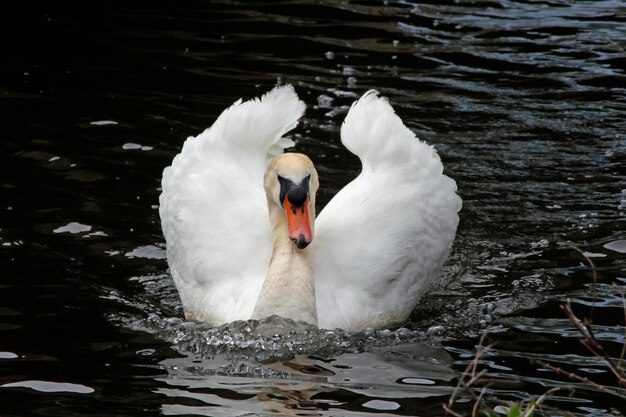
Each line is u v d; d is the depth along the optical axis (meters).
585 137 16.45
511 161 15.71
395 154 12.66
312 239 11.65
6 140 16.05
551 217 14.19
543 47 19.92
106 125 16.72
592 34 20.50
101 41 20.31
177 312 12.20
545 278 12.67
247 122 12.92
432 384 10.10
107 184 14.85
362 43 20.22
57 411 9.41
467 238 13.74
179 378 10.23
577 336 11.15
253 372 10.45
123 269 12.87
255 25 21.22
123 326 11.49
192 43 20.27
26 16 21.47
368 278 11.97
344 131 13.05
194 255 12.28
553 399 9.65
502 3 22.36
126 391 9.88
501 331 11.42
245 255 12.16
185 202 12.65
